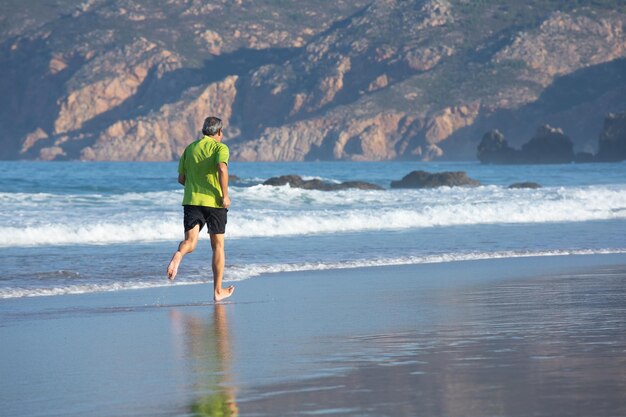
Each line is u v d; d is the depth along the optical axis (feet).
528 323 56.18
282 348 48.83
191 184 73.51
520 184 290.15
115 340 53.21
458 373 40.40
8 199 194.08
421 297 73.87
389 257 115.55
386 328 55.57
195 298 76.69
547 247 129.08
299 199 212.84
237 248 126.31
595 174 508.53
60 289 82.94
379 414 33.47
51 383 40.91
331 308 67.41
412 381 39.04
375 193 230.48
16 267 101.35
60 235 135.33
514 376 39.29
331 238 142.51
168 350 49.21
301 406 35.14
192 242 73.31
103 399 37.52
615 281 84.79
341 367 42.80
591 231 155.84
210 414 34.47
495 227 164.35
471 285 83.35
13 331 57.36
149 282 89.15
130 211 173.37
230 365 44.14
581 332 51.93
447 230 157.99
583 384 37.27
